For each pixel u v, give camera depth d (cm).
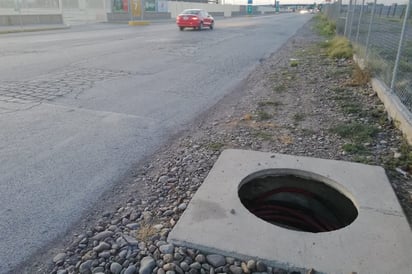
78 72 791
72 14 3109
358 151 360
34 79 707
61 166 342
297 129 431
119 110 520
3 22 2164
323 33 1892
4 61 930
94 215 263
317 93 612
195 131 440
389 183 283
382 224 232
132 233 236
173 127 454
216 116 500
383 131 418
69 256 219
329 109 514
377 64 645
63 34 1900
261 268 200
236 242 216
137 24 2806
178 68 877
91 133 427
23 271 209
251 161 323
